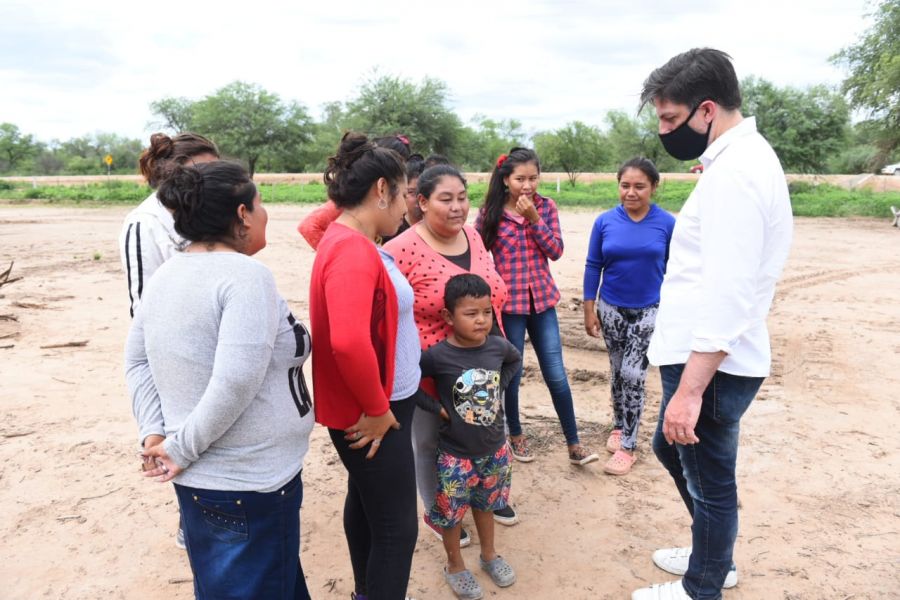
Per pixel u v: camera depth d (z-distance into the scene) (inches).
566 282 406.3
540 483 155.2
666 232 154.8
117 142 3951.8
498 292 123.2
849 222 818.8
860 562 124.1
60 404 202.5
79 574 120.7
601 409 200.2
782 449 172.1
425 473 124.3
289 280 414.9
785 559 125.3
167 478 75.8
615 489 152.5
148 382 79.2
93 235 690.2
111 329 290.7
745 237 85.4
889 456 167.8
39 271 444.5
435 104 2006.6
